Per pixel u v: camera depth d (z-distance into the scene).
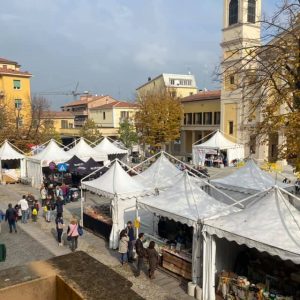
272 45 11.20
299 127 10.20
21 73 52.00
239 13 36.03
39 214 18.92
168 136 43.81
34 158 26.80
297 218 8.68
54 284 2.46
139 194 14.35
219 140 34.75
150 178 16.72
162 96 45.25
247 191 14.87
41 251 13.48
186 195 11.92
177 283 10.84
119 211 13.89
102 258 12.78
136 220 12.53
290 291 9.09
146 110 43.97
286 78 11.30
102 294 2.26
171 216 11.02
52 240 14.81
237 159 34.59
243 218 9.37
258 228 8.70
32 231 16.03
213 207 11.24
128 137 45.03
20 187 26.75
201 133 50.81
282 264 9.80
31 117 44.66
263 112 12.29
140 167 32.41
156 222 14.46
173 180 16.41
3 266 11.93
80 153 27.73
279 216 8.83
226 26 37.50
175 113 43.72
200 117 48.84
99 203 21.41
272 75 11.46
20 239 14.91
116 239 13.70
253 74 12.03
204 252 9.76
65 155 26.80
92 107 67.81
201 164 35.34
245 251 10.70
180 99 48.97
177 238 12.55
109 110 60.69
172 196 12.12
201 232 9.95
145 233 13.61
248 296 9.18
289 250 7.60
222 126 41.97
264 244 8.07
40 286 2.41
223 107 41.59
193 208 11.09
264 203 9.39
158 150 45.03
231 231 8.93
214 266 9.72
